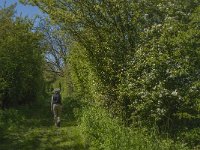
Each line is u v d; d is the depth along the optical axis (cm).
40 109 2973
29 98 3212
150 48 1792
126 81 1816
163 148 1478
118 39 1927
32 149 1805
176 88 1709
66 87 3731
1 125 2233
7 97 2922
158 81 1717
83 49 2048
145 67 1778
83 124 1856
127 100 1870
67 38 2211
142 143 1471
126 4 1908
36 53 3300
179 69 1667
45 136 2016
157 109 1686
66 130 2114
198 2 1858
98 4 1927
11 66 2869
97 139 1681
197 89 1695
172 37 1728
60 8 1991
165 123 1720
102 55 1961
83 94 2611
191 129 1667
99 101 1997
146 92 1708
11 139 1967
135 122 1769
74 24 1984
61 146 1822
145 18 1912
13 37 2983
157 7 1895
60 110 2295
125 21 1919
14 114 2475
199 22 1772
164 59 1692
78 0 1945
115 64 1919
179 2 1856
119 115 1891
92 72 2034
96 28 1958
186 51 1700
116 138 1520
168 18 1769
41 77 3484
